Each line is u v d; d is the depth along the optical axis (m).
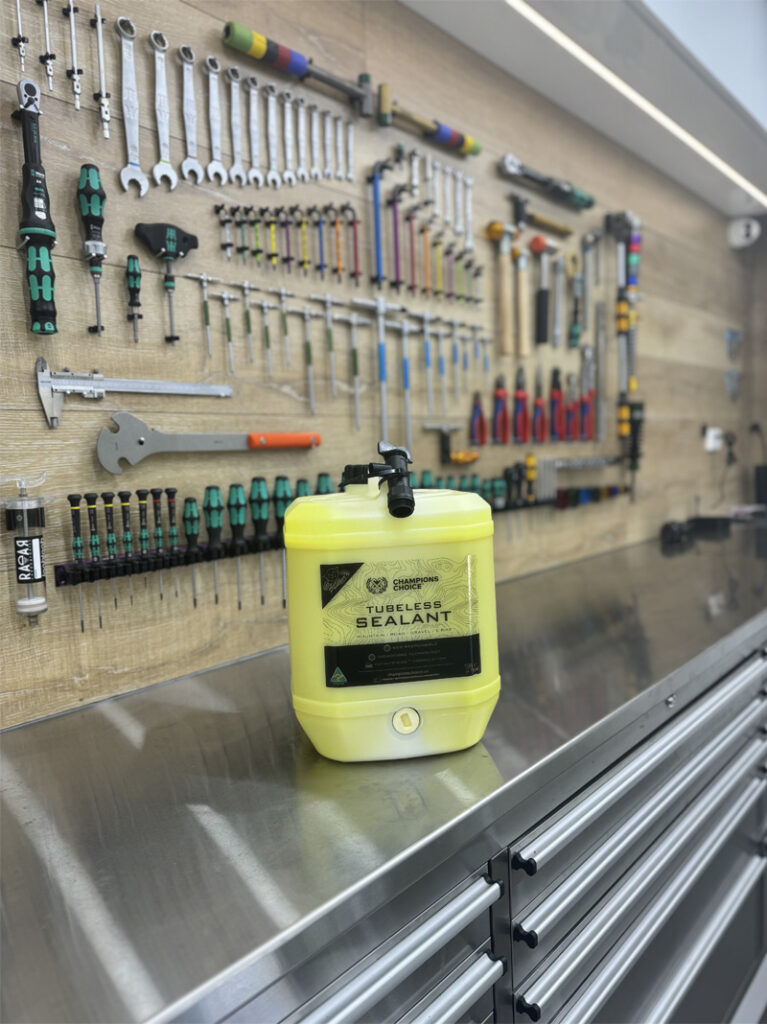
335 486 1.59
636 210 2.72
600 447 2.58
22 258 1.08
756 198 3.20
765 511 3.52
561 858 0.97
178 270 1.29
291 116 1.47
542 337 2.17
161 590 1.29
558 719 1.08
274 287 1.45
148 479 1.27
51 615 1.14
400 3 1.72
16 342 1.09
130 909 0.66
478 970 0.81
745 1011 1.59
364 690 0.91
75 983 0.57
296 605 0.92
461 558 0.90
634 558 2.52
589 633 1.58
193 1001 0.55
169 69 1.27
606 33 1.79
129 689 1.25
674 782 1.23
